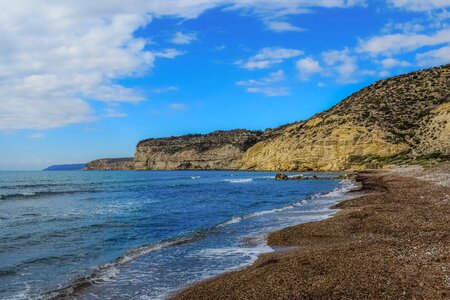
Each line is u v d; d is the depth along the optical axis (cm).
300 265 1212
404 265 1084
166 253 1658
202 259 1538
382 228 1862
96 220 2720
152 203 4000
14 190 6338
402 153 9662
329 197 4134
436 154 8819
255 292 1016
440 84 11800
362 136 10644
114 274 1352
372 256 1220
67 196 5094
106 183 8625
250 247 1734
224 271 1353
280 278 1102
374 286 943
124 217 2877
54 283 1273
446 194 3019
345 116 11862
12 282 1284
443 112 9981
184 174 14525
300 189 5631
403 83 12988
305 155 11688
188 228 2370
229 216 2898
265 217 2703
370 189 4619
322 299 905
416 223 1889
